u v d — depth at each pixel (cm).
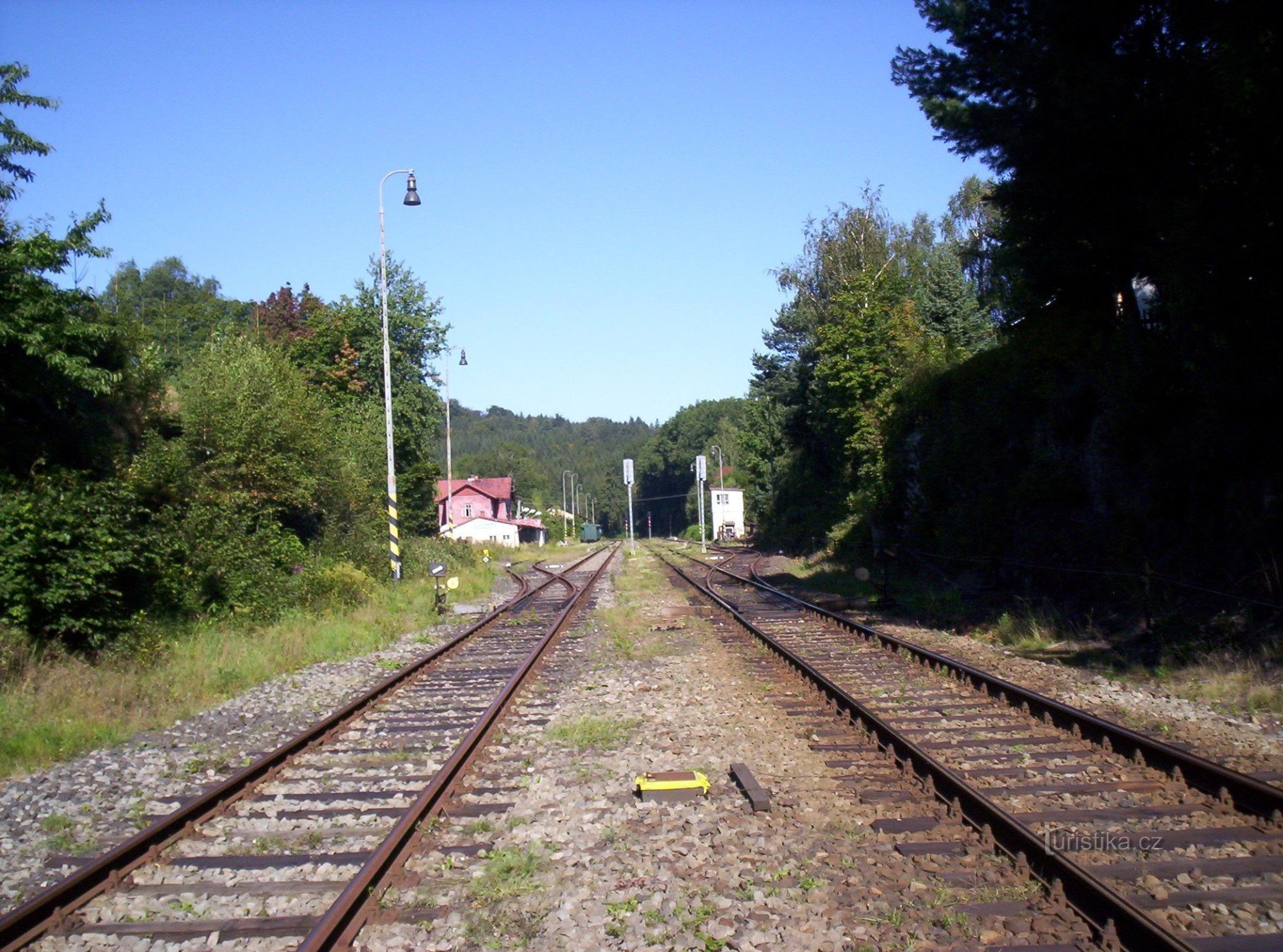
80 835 755
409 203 2653
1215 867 583
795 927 532
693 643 1719
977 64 1898
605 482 17875
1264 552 1349
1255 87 1266
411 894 594
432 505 4609
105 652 1398
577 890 594
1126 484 1788
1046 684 1192
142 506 1767
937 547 2641
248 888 612
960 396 2644
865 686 1227
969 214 5484
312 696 1336
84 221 1561
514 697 1230
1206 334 1438
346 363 4206
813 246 5300
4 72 1509
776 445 6538
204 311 5584
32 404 1691
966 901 554
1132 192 1677
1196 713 1012
